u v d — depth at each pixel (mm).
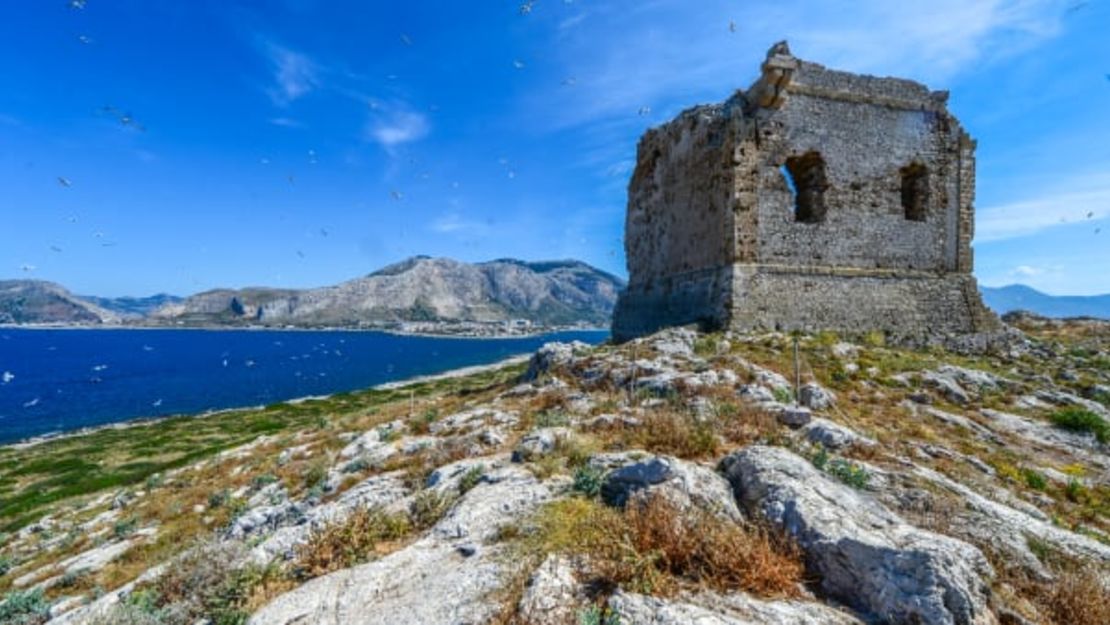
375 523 10312
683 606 6336
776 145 28078
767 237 27703
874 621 6301
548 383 22312
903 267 29781
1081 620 6719
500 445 15023
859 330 28000
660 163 36594
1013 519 9008
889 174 29906
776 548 7562
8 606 12461
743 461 9797
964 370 23109
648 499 8695
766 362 21562
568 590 6898
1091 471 15414
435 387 76500
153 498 23578
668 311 33438
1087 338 35750
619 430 13844
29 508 31656
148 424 61406
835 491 8688
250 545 11133
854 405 18391
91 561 15867
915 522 8664
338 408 64250
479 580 7512
